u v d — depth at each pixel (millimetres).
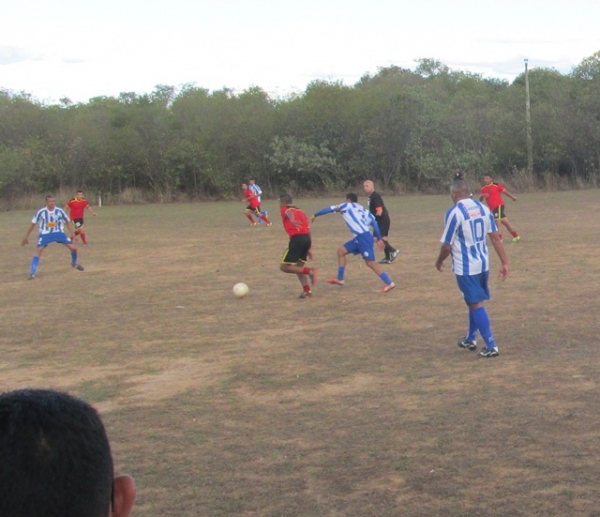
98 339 10070
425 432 5941
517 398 6711
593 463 5156
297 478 5164
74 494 1285
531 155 48188
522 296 11906
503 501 4641
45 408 1320
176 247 21359
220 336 9984
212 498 4891
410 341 9250
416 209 34719
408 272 15062
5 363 8898
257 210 28609
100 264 18141
